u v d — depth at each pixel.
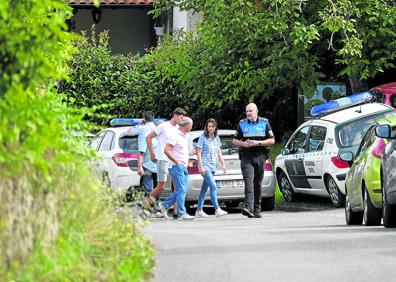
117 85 78.69
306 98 66.56
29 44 18.20
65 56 23.55
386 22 62.81
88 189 23.58
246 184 46.53
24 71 18.12
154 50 77.62
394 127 37.19
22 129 17.84
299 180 55.16
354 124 51.84
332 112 56.38
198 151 48.91
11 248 16.92
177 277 22.16
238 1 63.44
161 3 69.31
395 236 31.48
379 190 36.91
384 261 24.88
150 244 26.16
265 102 77.44
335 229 35.59
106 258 21.53
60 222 20.48
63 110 23.23
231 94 70.44
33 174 17.97
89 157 23.91
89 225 22.89
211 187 49.12
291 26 63.72
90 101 78.44
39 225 18.44
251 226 39.28
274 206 56.03
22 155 16.88
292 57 63.69
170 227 38.56
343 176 50.97
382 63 64.75
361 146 41.34
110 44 91.62
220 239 30.69
